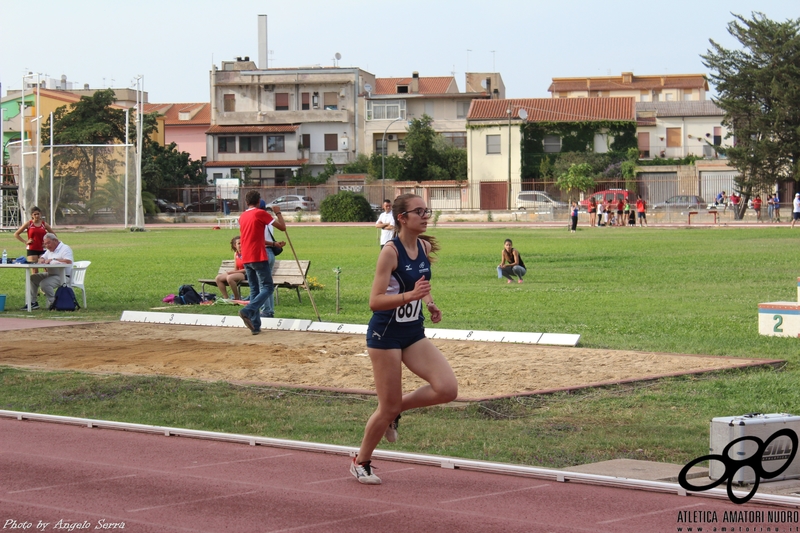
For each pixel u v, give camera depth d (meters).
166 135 106.56
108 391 9.99
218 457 7.21
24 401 9.66
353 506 5.85
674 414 8.75
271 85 95.31
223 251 36.88
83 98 77.62
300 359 11.90
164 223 72.38
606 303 18.45
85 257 33.62
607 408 9.02
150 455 7.28
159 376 10.62
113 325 15.72
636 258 30.27
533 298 19.55
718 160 76.50
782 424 6.34
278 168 91.69
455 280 24.09
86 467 6.91
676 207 66.25
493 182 75.06
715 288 21.16
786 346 12.42
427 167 85.44
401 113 94.56
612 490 6.19
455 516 5.62
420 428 8.25
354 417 8.79
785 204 66.06
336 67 95.50
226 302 18.72
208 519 5.61
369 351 6.19
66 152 55.25
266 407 9.23
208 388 10.07
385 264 6.02
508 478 6.56
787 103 63.25
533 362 11.34
